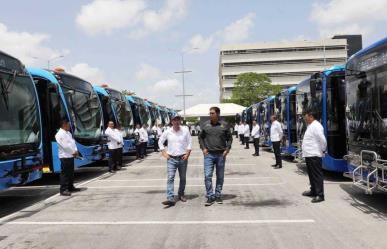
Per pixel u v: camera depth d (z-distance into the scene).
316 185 9.30
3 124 8.93
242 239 6.37
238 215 8.01
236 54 130.38
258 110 32.19
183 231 6.93
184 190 10.55
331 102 12.51
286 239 6.32
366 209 8.41
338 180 12.63
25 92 10.00
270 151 26.55
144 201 9.70
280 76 129.38
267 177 13.55
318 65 127.44
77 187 12.19
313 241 6.20
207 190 9.09
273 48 129.38
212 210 8.51
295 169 15.86
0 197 10.87
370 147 8.84
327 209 8.44
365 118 9.19
